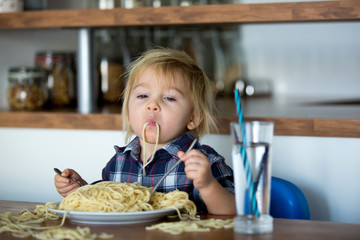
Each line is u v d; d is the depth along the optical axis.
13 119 2.16
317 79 3.38
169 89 1.47
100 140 2.06
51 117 2.11
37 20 2.14
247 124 0.97
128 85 1.60
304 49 3.39
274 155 1.88
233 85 3.39
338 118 1.82
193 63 1.60
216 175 1.40
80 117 2.07
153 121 1.44
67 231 0.98
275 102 2.88
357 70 3.31
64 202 1.15
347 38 3.30
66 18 2.11
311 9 1.85
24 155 2.16
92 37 2.19
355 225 1.06
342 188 1.83
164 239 0.94
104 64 2.66
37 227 1.05
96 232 1.01
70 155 2.10
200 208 1.41
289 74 3.43
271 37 3.44
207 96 1.62
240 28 3.45
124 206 1.11
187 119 1.51
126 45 2.95
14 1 2.32
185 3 2.75
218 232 1.00
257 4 1.89
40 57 2.59
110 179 1.54
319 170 1.85
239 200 1.00
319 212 1.86
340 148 1.82
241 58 3.50
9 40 2.54
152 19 2.01
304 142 1.85
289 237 0.96
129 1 2.52
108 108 2.38
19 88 2.35
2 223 1.08
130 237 0.96
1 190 2.19
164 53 1.57
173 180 1.45
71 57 2.70
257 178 0.99
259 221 0.99
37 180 2.14
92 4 3.00
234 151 1.00
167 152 1.47
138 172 1.50
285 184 1.41
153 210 1.07
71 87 2.66
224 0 2.89
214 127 1.92
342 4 1.83
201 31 3.26
